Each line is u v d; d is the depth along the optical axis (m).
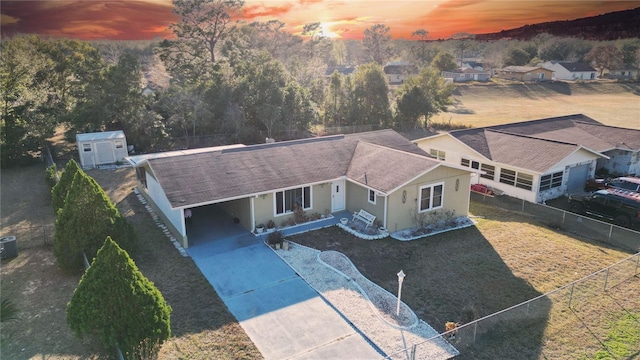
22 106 34.50
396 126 51.34
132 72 39.72
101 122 37.94
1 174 31.56
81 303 10.87
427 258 17.70
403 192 20.02
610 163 30.23
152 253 18.09
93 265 11.02
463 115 63.41
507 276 16.23
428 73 53.09
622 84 91.25
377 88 49.62
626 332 12.73
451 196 21.70
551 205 25.03
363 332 12.69
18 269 16.84
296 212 21.12
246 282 15.67
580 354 11.77
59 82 46.09
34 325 13.12
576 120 37.25
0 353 11.80
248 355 11.71
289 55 78.81
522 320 12.98
